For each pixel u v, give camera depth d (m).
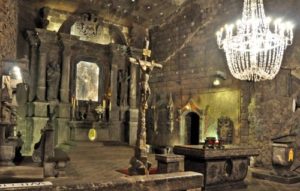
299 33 10.34
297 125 9.95
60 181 2.39
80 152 13.14
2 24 7.18
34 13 15.02
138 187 2.56
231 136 12.45
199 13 14.56
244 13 9.65
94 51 16.55
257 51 9.86
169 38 16.36
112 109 16.61
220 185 7.41
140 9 16.03
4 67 7.55
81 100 15.95
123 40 17.20
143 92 7.95
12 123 6.76
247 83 11.95
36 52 14.68
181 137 14.86
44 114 14.22
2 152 6.50
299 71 10.26
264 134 10.97
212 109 13.48
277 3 11.16
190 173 3.01
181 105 15.13
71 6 15.40
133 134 16.66
